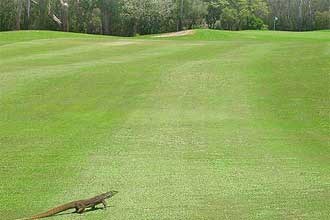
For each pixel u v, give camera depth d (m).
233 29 93.25
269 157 12.34
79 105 18.47
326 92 19.34
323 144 13.64
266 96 19.23
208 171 11.17
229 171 11.17
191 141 13.80
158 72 23.77
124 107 18.08
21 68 25.56
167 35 59.88
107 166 11.54
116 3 85.88
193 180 10.52
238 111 17.36
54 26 83.31
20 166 11.68
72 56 29.59
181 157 12.30
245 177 10.73
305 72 22.56
